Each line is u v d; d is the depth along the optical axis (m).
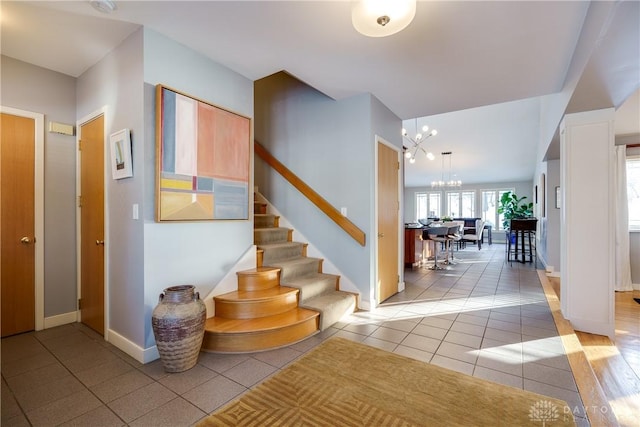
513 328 2.97
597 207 3.05
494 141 7.55
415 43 2.43
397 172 4.25
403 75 2.98
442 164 9.41
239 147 2.94
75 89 3.11
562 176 3.30
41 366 2.24
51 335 2.78
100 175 2.76
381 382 1.90
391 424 1.50
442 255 7.89
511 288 4.50
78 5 2.02
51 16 2.14
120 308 2.50
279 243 3.75
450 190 12.88
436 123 6.70
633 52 2.03
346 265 3.62
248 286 2.97
